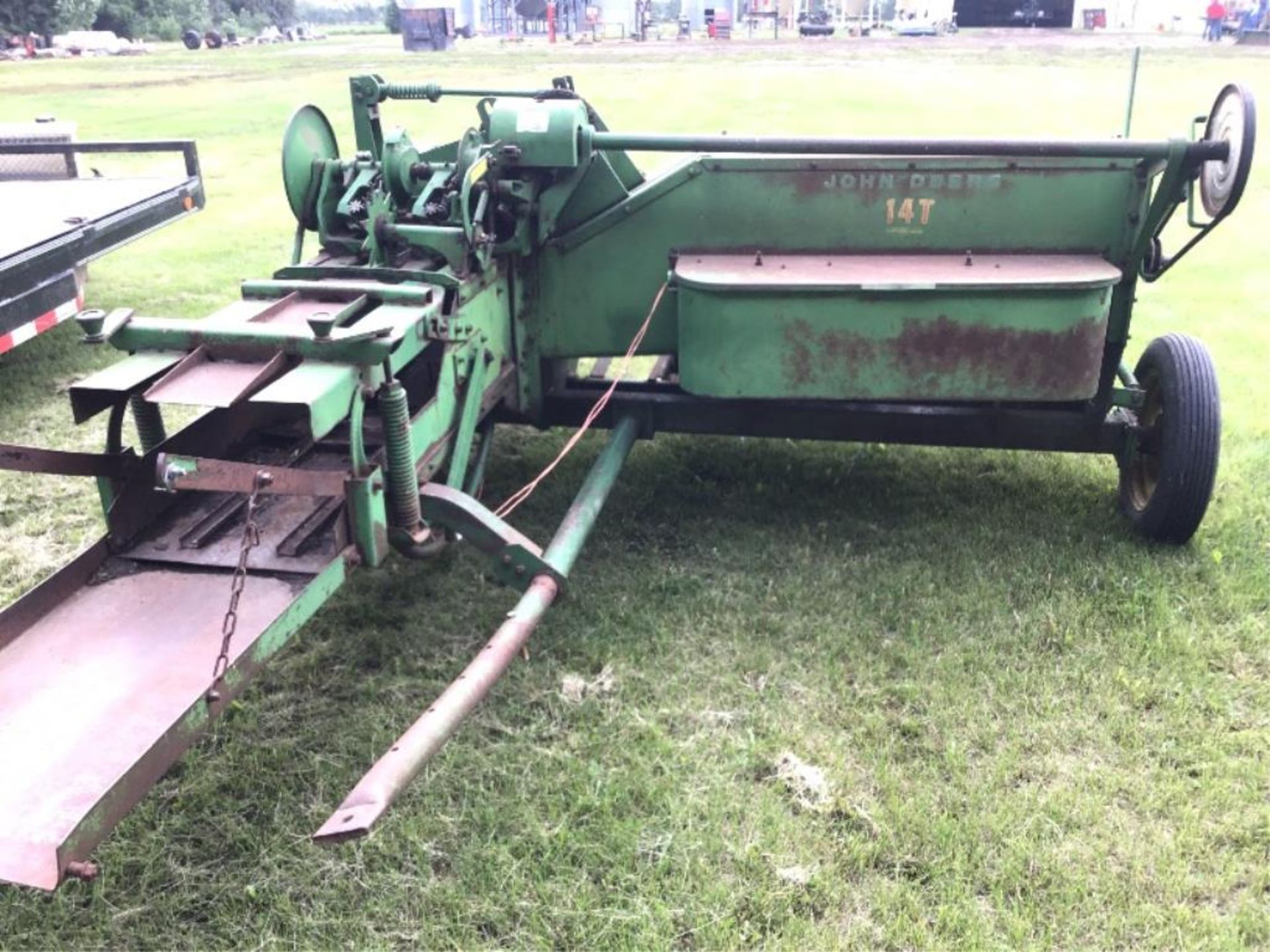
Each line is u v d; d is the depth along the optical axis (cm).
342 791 312
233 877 285
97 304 749
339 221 402
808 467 505
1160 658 362
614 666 364
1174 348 416
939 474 497
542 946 263
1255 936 264
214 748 330
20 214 625
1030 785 311
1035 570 413
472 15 6438
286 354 289
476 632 388
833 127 1455
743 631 382
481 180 382
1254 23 3219
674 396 450
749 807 304
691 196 414
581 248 426
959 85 1934
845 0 4938
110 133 1587
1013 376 382
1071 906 272
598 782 311
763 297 379
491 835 294
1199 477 404
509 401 437
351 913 274
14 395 605
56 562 439
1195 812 299
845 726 337
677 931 267
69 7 5178
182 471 261
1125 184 397
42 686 265
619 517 461
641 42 3875
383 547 301
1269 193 1100
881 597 400
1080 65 2286
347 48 4306
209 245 934
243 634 278
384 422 304
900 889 277
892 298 376
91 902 279
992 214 405
